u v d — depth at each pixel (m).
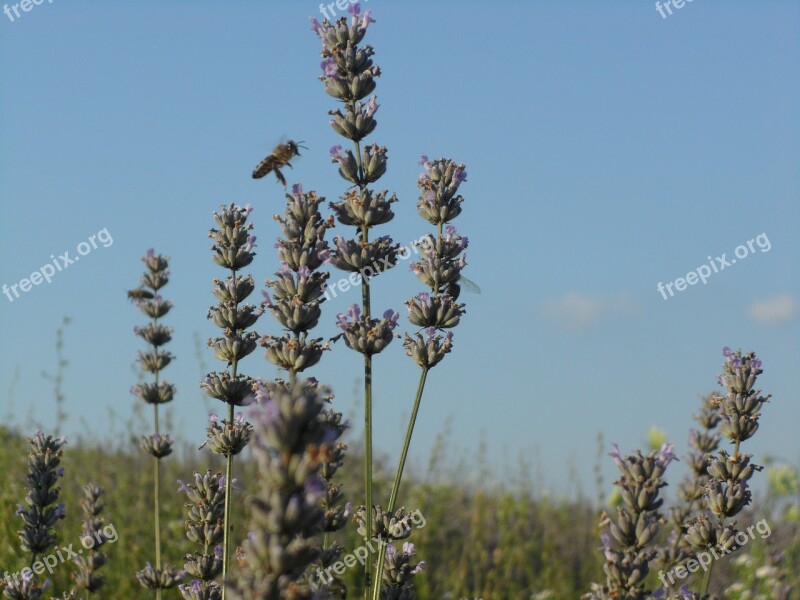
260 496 0.28
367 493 0.38
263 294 0.39
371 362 0.39
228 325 0.41
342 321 0.39
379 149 0.40
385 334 0.38
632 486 0.35
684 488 0.46
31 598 0.42
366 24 0.41
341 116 0.40
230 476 0.40
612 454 0.36
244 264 0.42
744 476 0.40
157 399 0.51
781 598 0.50
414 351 0.39
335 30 0.41
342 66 0.41
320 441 0.28
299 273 0.39
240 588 0.27
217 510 0.43
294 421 0.27
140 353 0.52
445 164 0.41
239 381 0.40
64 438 0.45
